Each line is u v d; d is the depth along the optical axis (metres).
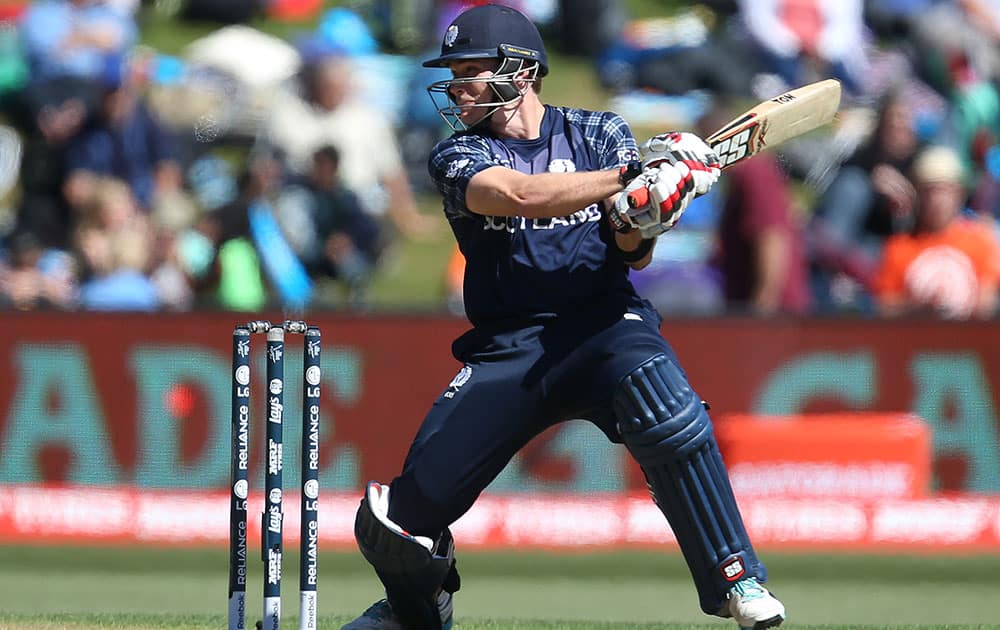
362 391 28.45
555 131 14.39
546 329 14.15
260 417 27.97
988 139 38.00
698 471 13.91
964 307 32.16
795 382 28.27
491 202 13.45
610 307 14.25
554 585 26.88
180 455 28.39
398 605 15.29
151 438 28.38
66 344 28.45
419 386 28.38
